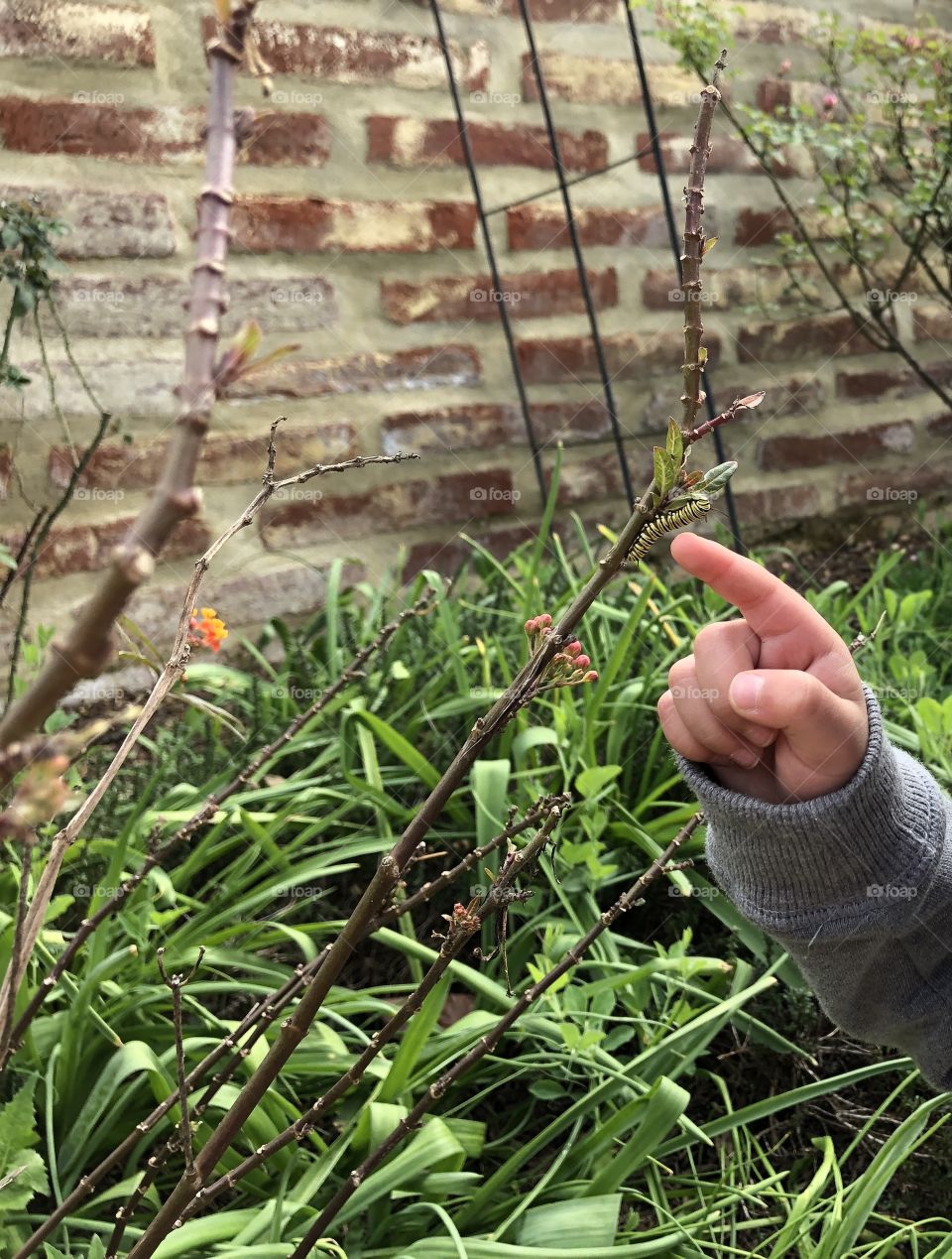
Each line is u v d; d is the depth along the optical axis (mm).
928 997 673
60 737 267
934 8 2617
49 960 972
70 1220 837
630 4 1953
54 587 1648
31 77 1568
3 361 1344
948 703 1229
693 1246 880
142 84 1659
